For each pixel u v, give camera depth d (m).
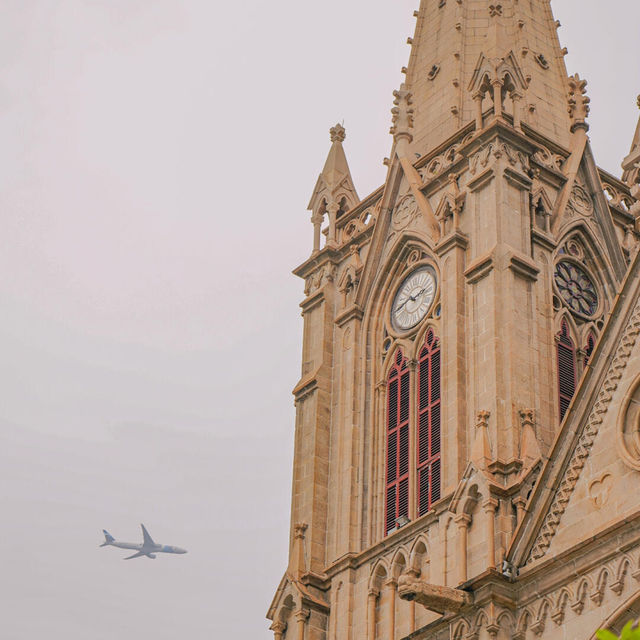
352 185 91.38
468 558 67.12
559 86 89.69
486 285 75.50
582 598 61.84
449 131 86.94
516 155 80.00
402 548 72.94
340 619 73.69
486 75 82.94
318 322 85.31
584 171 83.31
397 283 82.62
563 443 66.00
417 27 94.88
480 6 92.44
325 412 81.81
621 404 64.44
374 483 77.62
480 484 68.12
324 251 87.62
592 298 80.25
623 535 61.19
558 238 79.62
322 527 78.44
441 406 74.69
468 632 64.62
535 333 74.44
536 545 65.00
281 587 76.12
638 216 70.12
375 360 81.62
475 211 78.69
